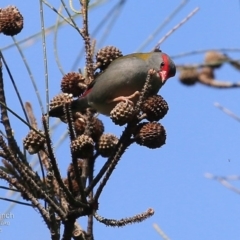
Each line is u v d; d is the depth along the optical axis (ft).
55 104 17.84
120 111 15.51
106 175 14.64
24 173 14.40
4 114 14.75
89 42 17.95
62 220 14.70
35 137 15.06
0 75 14.96
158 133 16.17
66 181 16.42
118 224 15.30
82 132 17.89
